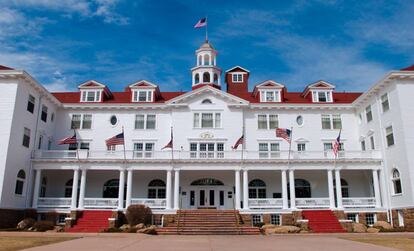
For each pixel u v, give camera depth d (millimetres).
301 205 36656
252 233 29234
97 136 42562
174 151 38438
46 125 40062
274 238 23984
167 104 42469
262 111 43438
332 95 45938
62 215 35656
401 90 33844
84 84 44438
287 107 43156
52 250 15453
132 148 42281
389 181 35531
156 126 42812
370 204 36688
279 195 40906
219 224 31734
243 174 37750
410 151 32500
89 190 41250
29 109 35938
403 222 33281
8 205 32156
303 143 42719
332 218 34750
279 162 37375
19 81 33688
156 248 16719
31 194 36281
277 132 37406
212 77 51531
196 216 33938
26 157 35531
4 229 30281
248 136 42500
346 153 38188
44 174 40531
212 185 40906
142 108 43219
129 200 36312
